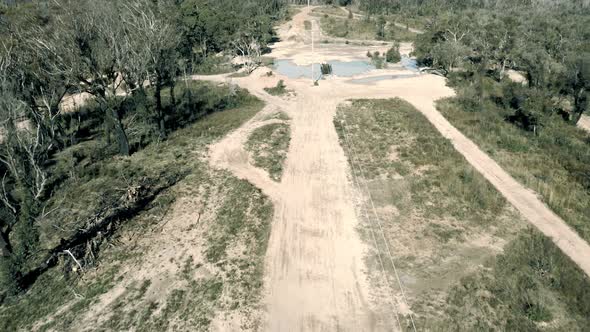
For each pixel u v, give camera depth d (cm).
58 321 2458
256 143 4728
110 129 4969
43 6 6881
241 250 3019
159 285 2702
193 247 3045
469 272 2767
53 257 2897
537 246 2992
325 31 12144
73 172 3947
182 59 7056
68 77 4178
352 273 2806
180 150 4559
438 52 7912
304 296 2622
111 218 3269
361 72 8244
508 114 5578
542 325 2366
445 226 3256
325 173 4097
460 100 6138
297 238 3155
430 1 16075
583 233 3136
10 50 4125
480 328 2348
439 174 3984
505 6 15175
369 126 5200
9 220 3297
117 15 5425
